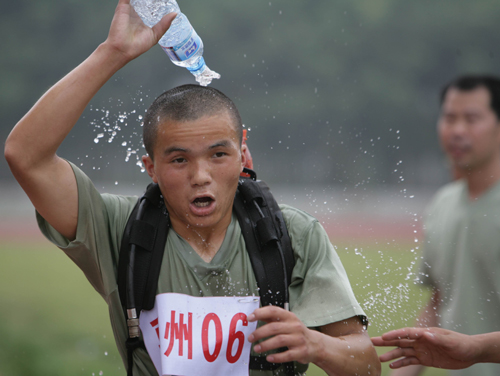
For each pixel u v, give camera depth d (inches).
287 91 3481.8
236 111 204.1
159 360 199.8
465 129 315.0
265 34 3567.9
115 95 2635.3
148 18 201.2
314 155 3403.1
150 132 199.5
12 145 189.3
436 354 222.8
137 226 203.8
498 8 3747.5
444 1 3759.8
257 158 3395.7
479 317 286.8
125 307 204.7
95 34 3570.4
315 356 182.5
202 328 199.3
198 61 222.5
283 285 201.8
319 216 2260.1
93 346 518.3
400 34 3742.6
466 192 308.0
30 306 746.8
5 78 3449.8
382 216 2519.7
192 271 203.2
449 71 3769.7
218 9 3597.4
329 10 3742.6
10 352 456.1
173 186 196.1
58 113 189.5
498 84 317.7
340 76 3590.1
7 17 3563.0
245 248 207.3
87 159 2519.7
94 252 204.8
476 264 290.5
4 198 2918.3
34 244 1608.0
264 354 201.0
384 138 3528.5
